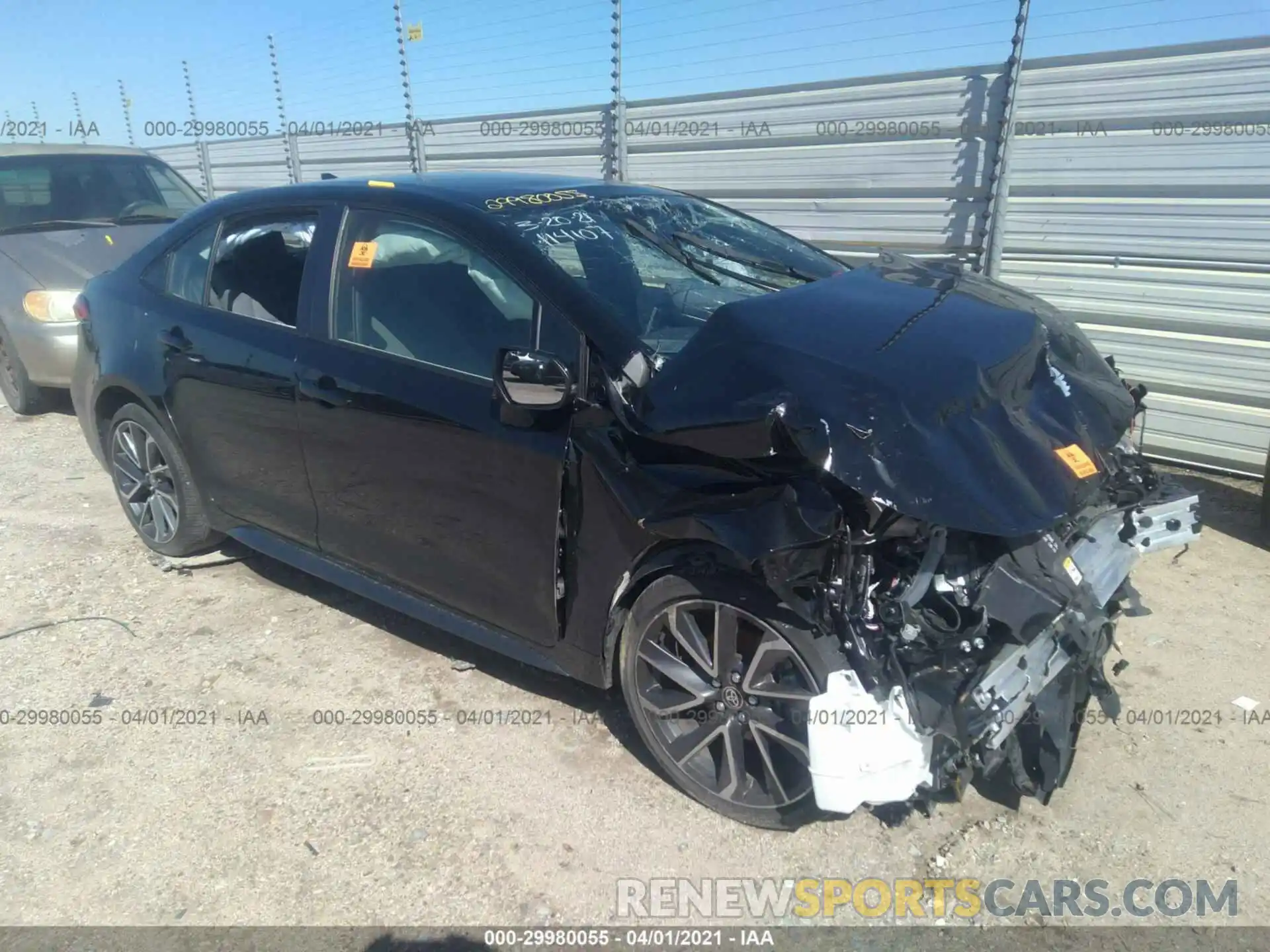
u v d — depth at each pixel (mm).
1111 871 2500
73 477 5629
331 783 2898
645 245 3258
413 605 3342
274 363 3443
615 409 2613
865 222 6699
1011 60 5625
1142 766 2887
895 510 2178
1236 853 2545
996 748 2410
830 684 2281
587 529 2695
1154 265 5367
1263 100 4797
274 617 3908
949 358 2506
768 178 7156
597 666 2842
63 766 3018
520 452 2777
